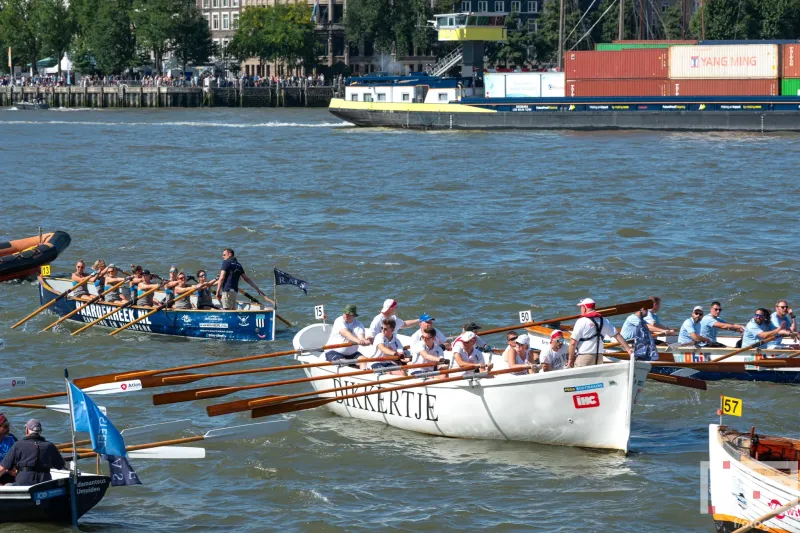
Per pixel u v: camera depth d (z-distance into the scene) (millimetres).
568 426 36875
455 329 56312
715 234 82125
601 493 33625
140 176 122375
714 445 30250
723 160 129000
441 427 38781
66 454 35125
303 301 61938
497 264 71125
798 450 30031
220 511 32750
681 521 31781
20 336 54250
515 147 148250
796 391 44219
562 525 31484
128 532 31266
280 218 91438
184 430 39812
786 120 152250
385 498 33594
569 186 109625
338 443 38406
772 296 61938
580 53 161750
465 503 33031
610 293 63281
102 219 91250
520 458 36594
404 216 92500
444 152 144500
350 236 82562
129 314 55625
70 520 31312
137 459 36812
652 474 34969
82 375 47625
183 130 192250
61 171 127562
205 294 55812
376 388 39938
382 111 177625
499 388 37156
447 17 175500
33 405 36281
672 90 157625
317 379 38688
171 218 91750
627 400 36000
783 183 109312
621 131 162375
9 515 30578
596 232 83312
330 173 123875
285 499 33625
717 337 48812
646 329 43062
